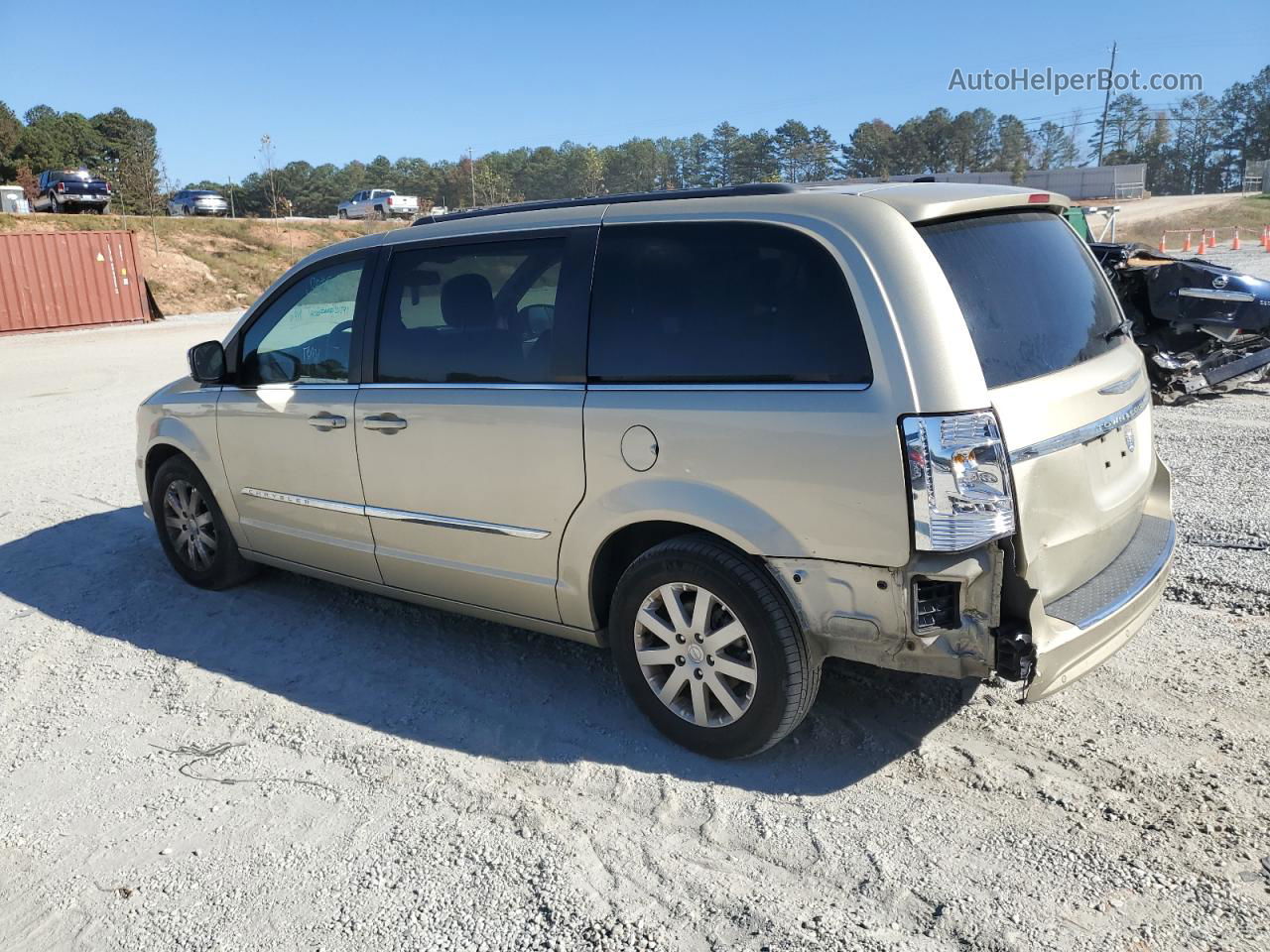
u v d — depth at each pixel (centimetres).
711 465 322
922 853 293
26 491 787
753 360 317
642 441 337
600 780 341
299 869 300
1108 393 336
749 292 321
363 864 301
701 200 344
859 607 304
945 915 266
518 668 432
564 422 357
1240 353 949
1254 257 2897
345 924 275
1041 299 331
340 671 438
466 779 345
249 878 297
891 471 288
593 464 351
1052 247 352
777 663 320
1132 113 13238
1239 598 462
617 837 308
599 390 350
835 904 273
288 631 486
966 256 313
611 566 376
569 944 262
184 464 530
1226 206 6006
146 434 553
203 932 274
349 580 469
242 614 509
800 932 262
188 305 3294
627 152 14250
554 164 14262
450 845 308
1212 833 294
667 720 358
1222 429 823
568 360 359
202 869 302
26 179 8575
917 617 296
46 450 953
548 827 315
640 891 283
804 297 309
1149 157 13375
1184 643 420
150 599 536
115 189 5612
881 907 271
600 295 353
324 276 452
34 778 358
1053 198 356
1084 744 346
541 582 381
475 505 392
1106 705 372
